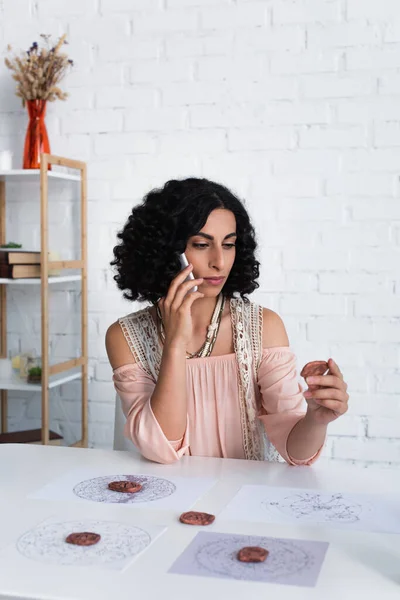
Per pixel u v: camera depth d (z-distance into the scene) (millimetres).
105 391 2955
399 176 2658
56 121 2928
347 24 2658
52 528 1144
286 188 2744
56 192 2959
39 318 2984
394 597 917
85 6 2881
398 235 2670
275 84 2730
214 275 1594
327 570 990
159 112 2840
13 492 1332
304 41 2695
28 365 2801
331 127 2695
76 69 2898
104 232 2918
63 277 2779
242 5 2736
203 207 1575
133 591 937
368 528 1138
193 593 930
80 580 965
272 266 2766
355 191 2691
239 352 1654
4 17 2959
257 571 986
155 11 2816
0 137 2998
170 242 1597
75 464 1521
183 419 1538
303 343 2754
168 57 2816
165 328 1566
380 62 2646
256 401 1682
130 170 2881
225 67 2768
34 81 2734
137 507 1242
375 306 2697
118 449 1830
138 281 1680
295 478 1416
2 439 2689
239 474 1443
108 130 2889
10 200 3012
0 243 3012
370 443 2715
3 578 972
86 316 2918
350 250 2705
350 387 2723
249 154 2768
